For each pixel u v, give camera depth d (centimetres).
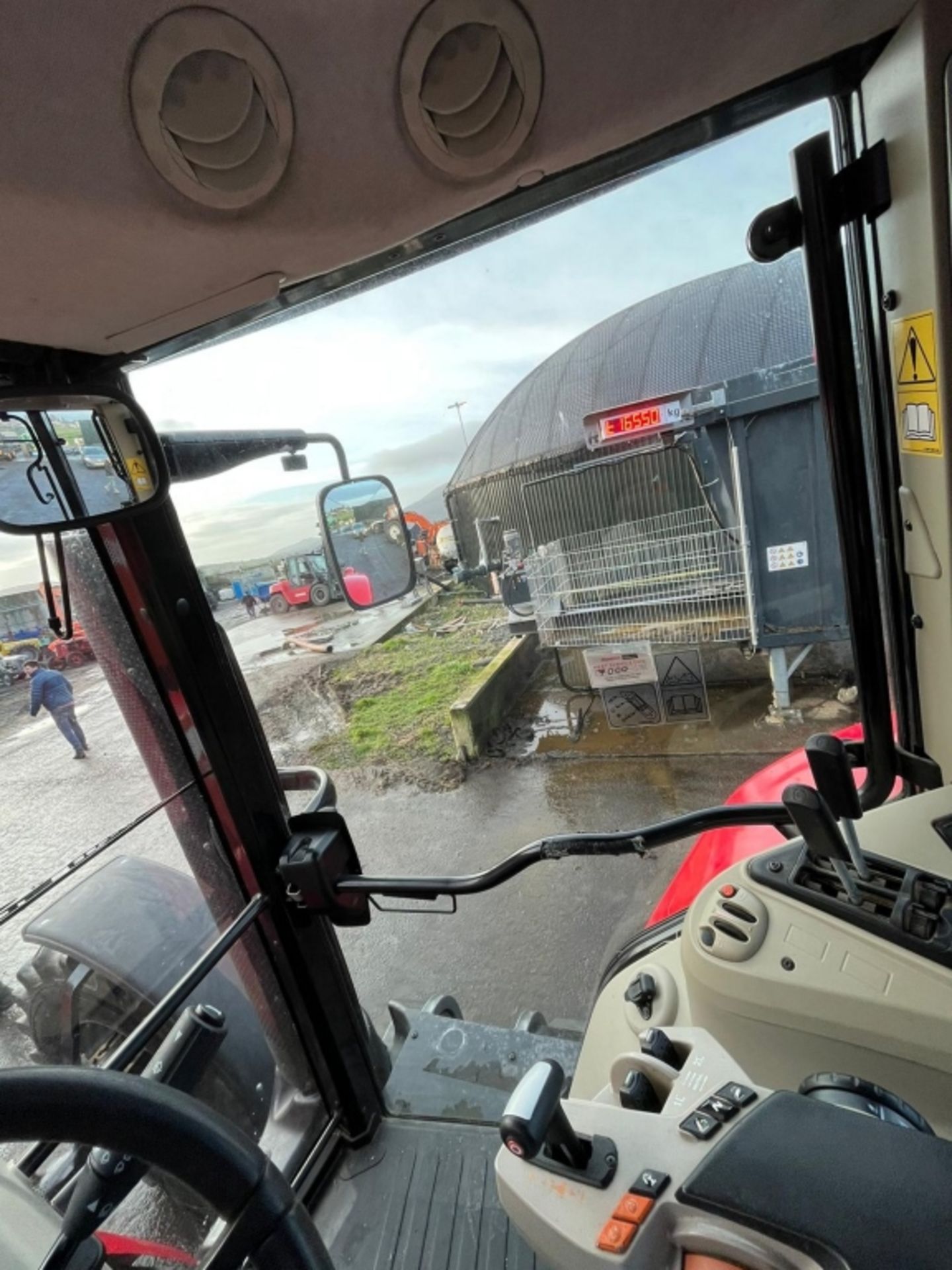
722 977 103
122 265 69
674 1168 69
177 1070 68
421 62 61
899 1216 58
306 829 141
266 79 56
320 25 55
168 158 57
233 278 80
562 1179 72
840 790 95
